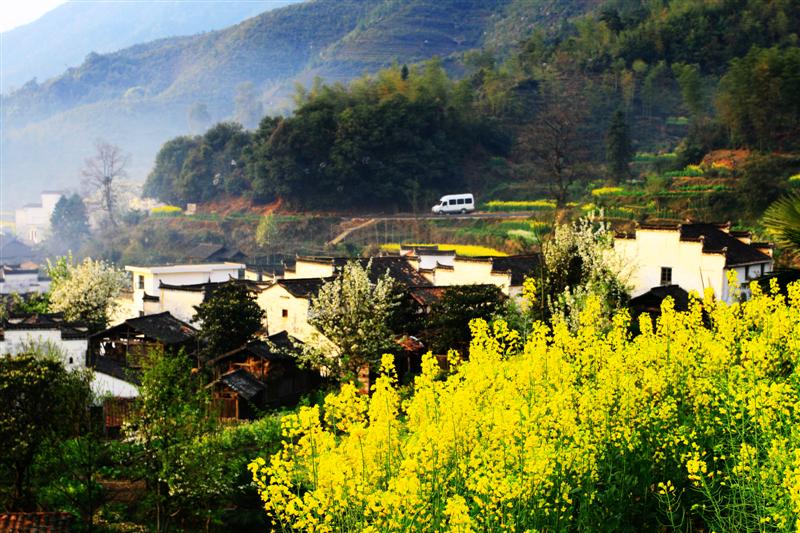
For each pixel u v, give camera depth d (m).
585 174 105.69
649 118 126.38
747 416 12.16
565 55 143.00
